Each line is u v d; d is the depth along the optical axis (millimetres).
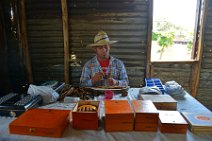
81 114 993
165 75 2355
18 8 2154
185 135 963
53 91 1466
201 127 979
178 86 1556
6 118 1151
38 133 952
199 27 2242
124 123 986
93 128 1013
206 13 2145
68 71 2338
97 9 2158
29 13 2186
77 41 2258
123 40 2240
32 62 2344
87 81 1849
